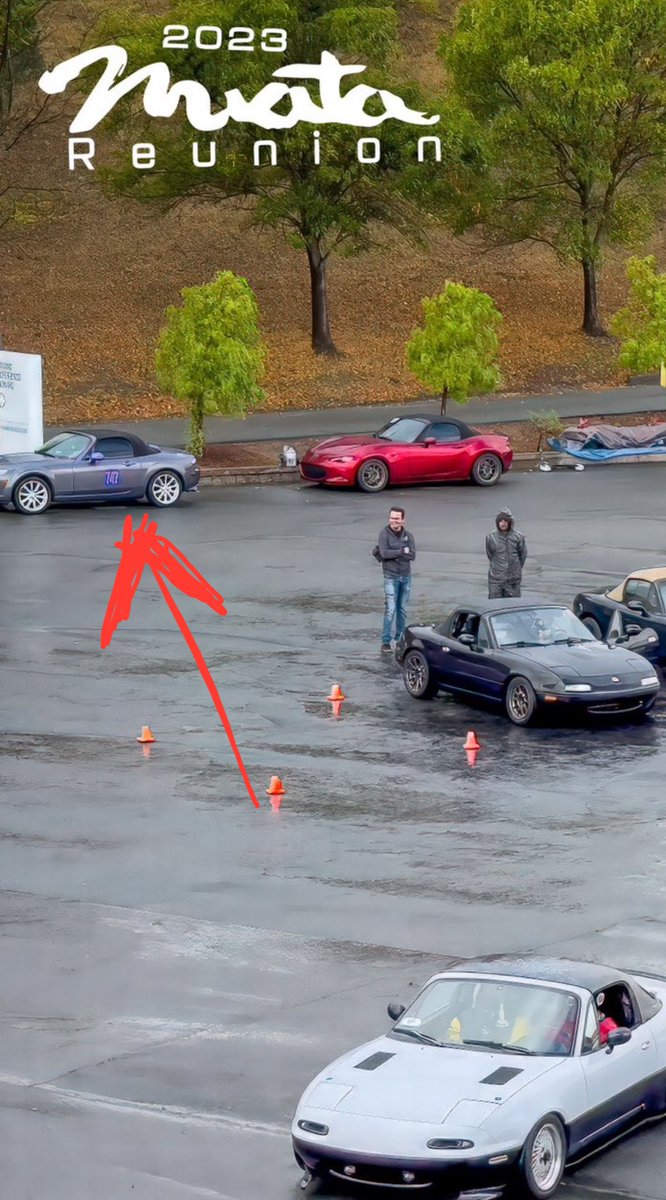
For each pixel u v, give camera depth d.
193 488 37.31
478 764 18.47
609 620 23.80
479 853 15.29
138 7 72.94
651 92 54.38
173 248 61.97
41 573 29.06
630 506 36.56
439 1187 8.33
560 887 14.32
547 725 20.39
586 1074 8.99
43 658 23.34
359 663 23.42
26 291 57.22
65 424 46.69
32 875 14.80
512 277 63.25
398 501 37.62
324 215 51.47
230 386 40.72
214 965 12.63
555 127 54.25
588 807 16.77
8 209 60.78
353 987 12.12
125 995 12.00
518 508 36.41
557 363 55.47
